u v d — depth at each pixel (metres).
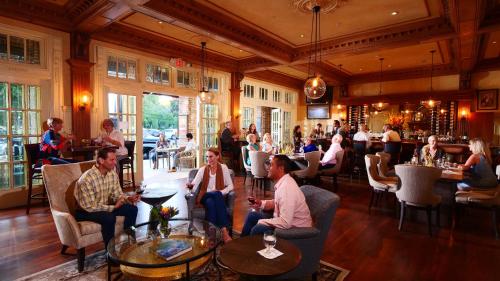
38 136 4.98
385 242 3.45
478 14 4.28
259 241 2.03
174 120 16.94
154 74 6.81
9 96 4.65
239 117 8.77
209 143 8.32
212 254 2.57
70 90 5.22
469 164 4.00
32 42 4.87
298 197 2.33
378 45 5.98
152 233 2.56
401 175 3.79
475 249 3.27
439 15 5.07
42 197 4.67
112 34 5.66
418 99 9.72
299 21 5.39
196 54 7.34
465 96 8.91
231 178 3.73
